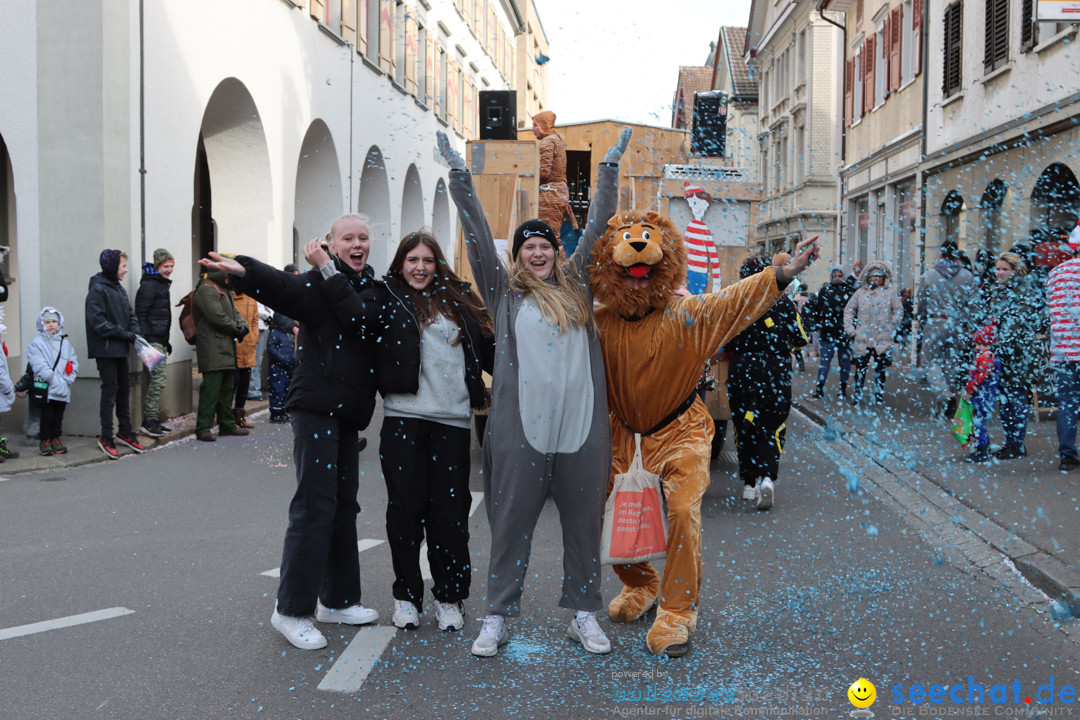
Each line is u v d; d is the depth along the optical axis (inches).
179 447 364.2
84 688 133.8
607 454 147.4
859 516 244.2
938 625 159.5
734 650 147.6
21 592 179.9
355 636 156.5
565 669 140.8
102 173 367.6
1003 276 306.5
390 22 768.9
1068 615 163.8
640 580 163.3
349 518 161.6
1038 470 282.5
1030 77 478.0
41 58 367.2
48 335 326.3
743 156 406.3
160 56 413.7
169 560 203.3
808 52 1000.9
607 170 153.7
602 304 151.6
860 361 477.4
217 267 140.3
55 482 293.7
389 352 153.9
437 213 978.7
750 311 143.3
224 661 144.6
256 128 525.0
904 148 685.3
